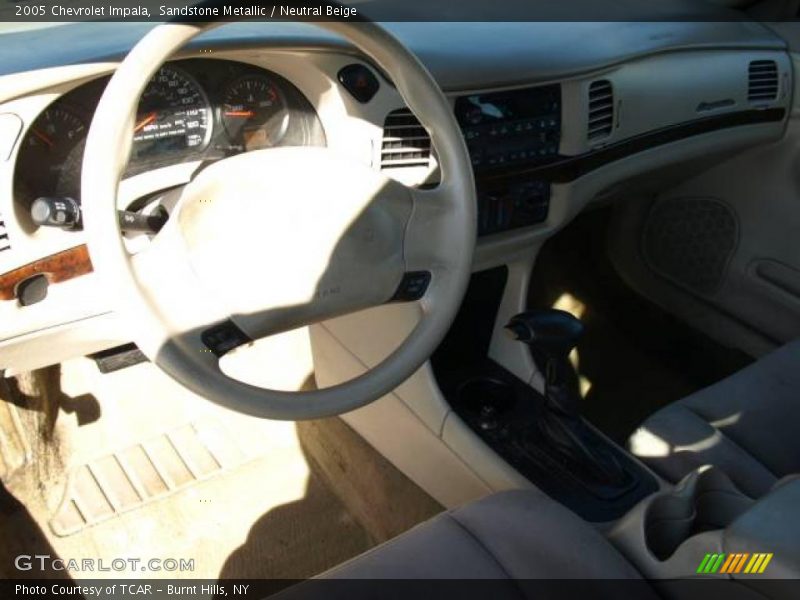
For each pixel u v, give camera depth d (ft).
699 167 7.67
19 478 6.53
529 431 5.88
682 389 7.70
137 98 3.36
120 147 3.37
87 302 4.83
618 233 8.72
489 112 5.52
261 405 3.85
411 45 5.42
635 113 6.30
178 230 3.68
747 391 5.52
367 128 5.11
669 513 4.09
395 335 5.84
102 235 3.39
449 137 4.17
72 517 6.50
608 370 7.87
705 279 8.09
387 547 4.04
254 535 6.46
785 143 7.34
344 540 6.45
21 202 4.47
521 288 6.53
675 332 8.35
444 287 4.37
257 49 4.51
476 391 6.41
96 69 4.20
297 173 3.97
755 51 7.07
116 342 5.24
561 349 5.23
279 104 5.12
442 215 4.30
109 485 6.73
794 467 5.11
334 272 4.09
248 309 3.89
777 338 7.70
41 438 6.75
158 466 6.91
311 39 4.66
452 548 3.97
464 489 6.06
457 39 5.66
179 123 4.83
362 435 7.06
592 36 6.18
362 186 4.07
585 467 5.44
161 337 3.59
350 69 4.91
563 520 4.09
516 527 4.07
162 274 3.67
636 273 8.66
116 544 6.34
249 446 7.15
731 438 5.21
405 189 4.19
